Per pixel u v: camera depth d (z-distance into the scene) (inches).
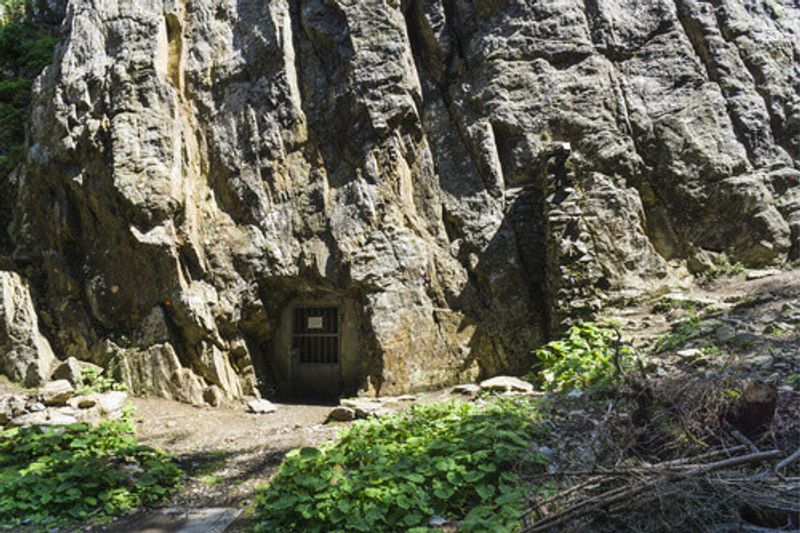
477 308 389.4
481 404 291.9
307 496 184.2
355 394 397.7
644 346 300.2
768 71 434.0
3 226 461.1
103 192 396.8
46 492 209.0
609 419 197.0
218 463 263.9
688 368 238.2
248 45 431.5
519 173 410.9
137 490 224.4
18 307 390.0
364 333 392.2
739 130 418.9
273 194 415.8
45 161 414.9
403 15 434.6
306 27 432.8
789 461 142.9
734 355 248.1
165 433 315.3
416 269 393.1
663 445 179.6
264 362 424.2
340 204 408.2
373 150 411.5
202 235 410.3
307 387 421.1
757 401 166.9
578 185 400.2
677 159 408.8
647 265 384.5
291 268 407.2
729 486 147.3
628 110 420.8
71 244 420.2
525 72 420.5
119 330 403.2
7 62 549.3
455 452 196.2
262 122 422.6
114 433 267.0
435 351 382.0
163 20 429.7
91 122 403.5
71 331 404.5
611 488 162.1
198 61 434.0
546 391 282.8
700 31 436.1
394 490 181.5
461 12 435.2
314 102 427.2
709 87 422.0
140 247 392.2
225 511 209.0
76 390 360.2
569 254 355.9
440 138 422.9
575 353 289.9
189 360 392.8
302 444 275.7
